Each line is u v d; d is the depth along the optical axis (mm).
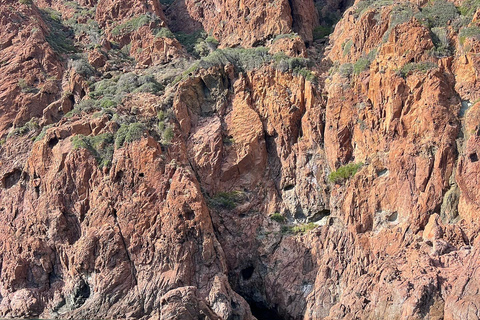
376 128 65750
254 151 70250
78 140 68500
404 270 58188
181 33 87312
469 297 54031
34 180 69500
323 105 69500
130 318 62156
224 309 60750
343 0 86438
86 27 85562
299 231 67188
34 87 77375
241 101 72062
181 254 63062
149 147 66688
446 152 61688
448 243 58594
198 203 64062
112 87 75312
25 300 65938
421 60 65500
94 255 64938
